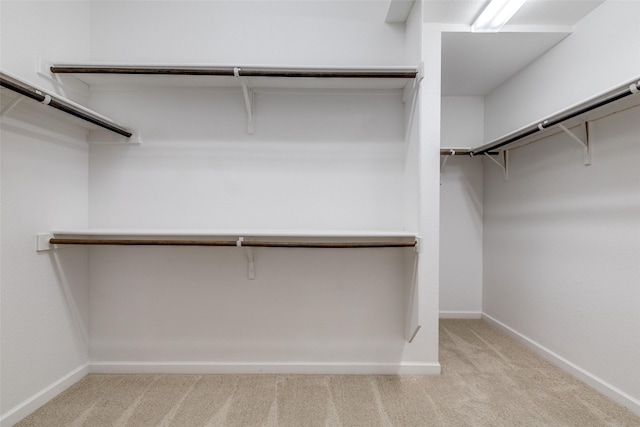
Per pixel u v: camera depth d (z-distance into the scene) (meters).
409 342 1.76
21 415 1.37
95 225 1.83
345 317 1.84
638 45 1.45
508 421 1.38
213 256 1.82
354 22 1.87
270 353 1.83
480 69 2.28
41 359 1.49
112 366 1.79
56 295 1.58
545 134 1.99
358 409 1.46
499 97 2.57
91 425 1.34
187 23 1.85
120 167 1.83
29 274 1.43
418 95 1.62
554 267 1.97
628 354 1.49
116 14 1.83
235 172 1.86
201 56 1.85
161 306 1.82
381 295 1.84
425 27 1.79
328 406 1.49
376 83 1.74
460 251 2.82
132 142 1.82
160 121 1.84
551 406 1.49
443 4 1.63
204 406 1.48
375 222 1.88
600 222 1.64
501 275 2.54
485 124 2.79
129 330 1.81
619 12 1.53
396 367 1.81
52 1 1.55
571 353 1.82
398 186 1.88
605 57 1.61
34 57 1.46
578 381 1.72
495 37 1.86
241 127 1.85
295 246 1.55
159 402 1.51
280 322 1.83
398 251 1.85
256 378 1.75
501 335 2.41
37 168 1.48
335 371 1.82
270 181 1.87
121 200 1.83
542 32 1.81
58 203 1.60
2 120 1.31
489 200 2.72
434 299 1.79
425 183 1.77
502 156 2.50
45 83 1.51
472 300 2.83
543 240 2.07
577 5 1.62
